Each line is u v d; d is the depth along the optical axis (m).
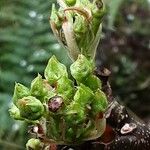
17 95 0.12
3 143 0.31
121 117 0.15
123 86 0.42
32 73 0.36
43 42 0.37
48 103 0.12
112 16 0.33
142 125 0.15
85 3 0.15
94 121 0.13
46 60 0.36
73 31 0.14
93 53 0.15
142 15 0.45
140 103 0.41
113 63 0.43
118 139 0.14
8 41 0.37
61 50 0.35
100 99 0.12
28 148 0.13
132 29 0.44
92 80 0.13
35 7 0.39
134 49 0.44
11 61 0.36
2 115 0.34
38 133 0.13
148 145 0.15
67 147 0.13
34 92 0.12
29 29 0.38
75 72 0.13
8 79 0.35
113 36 0.43
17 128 0.34
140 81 0.43
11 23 0.38
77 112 0.12
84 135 0.13
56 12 0.15
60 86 0.13
